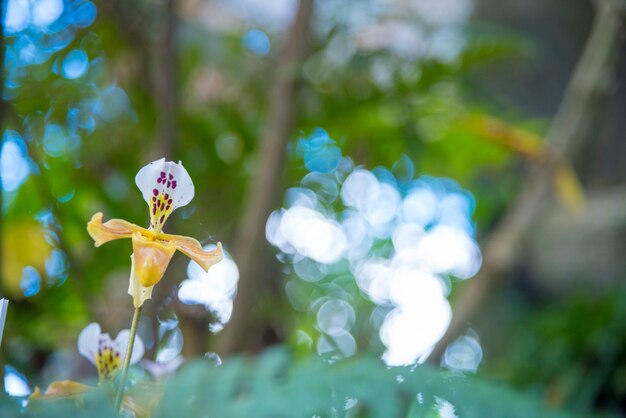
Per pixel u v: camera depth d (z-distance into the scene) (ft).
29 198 7.39
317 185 8.79
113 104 7.93
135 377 3.62
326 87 8.07
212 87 8.51
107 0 7.38
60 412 2.98
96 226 3.08
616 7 8.12
